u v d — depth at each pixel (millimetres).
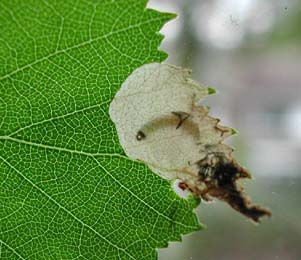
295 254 81
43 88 51
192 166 55
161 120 53
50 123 52
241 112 104
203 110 53
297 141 104
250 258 84
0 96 51
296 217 76
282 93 113
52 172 54
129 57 50
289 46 102
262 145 100
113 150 54
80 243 56
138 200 55
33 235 56
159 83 52
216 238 86
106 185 55
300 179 83
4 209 55
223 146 55
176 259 86
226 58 95
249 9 83
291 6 88
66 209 55
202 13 76
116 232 56
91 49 49
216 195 56
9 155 54
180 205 56
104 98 52
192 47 74
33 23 47
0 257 56
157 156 54
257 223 56
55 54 49
